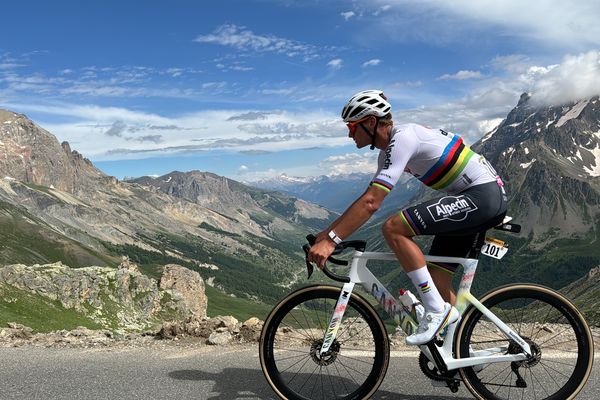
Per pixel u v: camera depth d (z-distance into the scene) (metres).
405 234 4.15
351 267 4.37
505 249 4.24
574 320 4.32
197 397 4.80
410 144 4.10
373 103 4.18
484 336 4.50
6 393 5.04
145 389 5.05
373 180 4.14
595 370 5.15
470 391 4.38
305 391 4.69
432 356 4.28
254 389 4.98
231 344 6.94
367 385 4.47
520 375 4.45
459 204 4.10
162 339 7.52
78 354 6.60
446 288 4.43
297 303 4.46
